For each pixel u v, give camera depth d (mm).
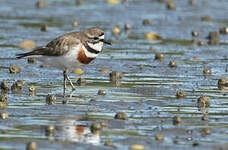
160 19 26188
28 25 24062
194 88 14352
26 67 16859
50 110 11625
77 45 13641
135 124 10570
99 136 9688
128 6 29594
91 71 16562
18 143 9180
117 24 24828
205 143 9352
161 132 10016
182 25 24906
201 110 11906
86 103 12391
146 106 12211
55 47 13609
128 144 9242
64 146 9047
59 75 15930
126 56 18938
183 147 9125
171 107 12148
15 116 11047
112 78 15570
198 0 31438
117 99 12867
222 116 11352
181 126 10453
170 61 17500
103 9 28516
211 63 18016
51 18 25844
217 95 13547
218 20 26141
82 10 28125
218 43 21703
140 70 16766
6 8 27969
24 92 13570
